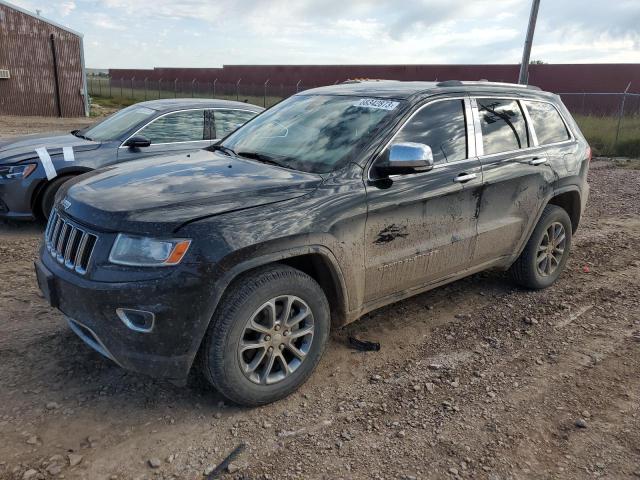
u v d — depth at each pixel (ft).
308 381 12.03
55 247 11.15
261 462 9.51
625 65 84.69
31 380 11.50
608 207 30.01
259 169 12.14
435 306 16.06
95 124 25.71
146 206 10.04
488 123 14.87
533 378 12.42
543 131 16.67
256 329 10.50
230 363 10.23
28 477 8.88
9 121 72.43
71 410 10.63
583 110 77.51
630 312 16.08
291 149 13.14
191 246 9.60
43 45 80.53
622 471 9.57
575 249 22.03
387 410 11.09
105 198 10.58
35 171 21.36
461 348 13.70
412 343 13.87
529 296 16.99
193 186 10.95
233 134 15.62
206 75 157.07
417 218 12.80
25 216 21.83
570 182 17.06
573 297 17.06
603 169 44.04
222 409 10.94
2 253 19.34
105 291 9.56
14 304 15.05
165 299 9.47
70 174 21.95
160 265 9.50
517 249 15.99
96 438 9.93
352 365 12.73
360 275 11.96
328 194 11.29
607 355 13.56
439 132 13.57
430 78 105.81
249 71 141.79
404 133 12.82
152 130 23.52
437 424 10.68
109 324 9.74
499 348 13.76
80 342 13.08
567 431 10.61
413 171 11.75
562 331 14.78
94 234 10.01
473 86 14.97
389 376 12.33
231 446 9.90
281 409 11.03
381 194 11.96
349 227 11.46
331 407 11.14
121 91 141.59
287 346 11.09
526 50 50.14
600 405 11.48
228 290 10.21
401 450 9.92
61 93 83.82
